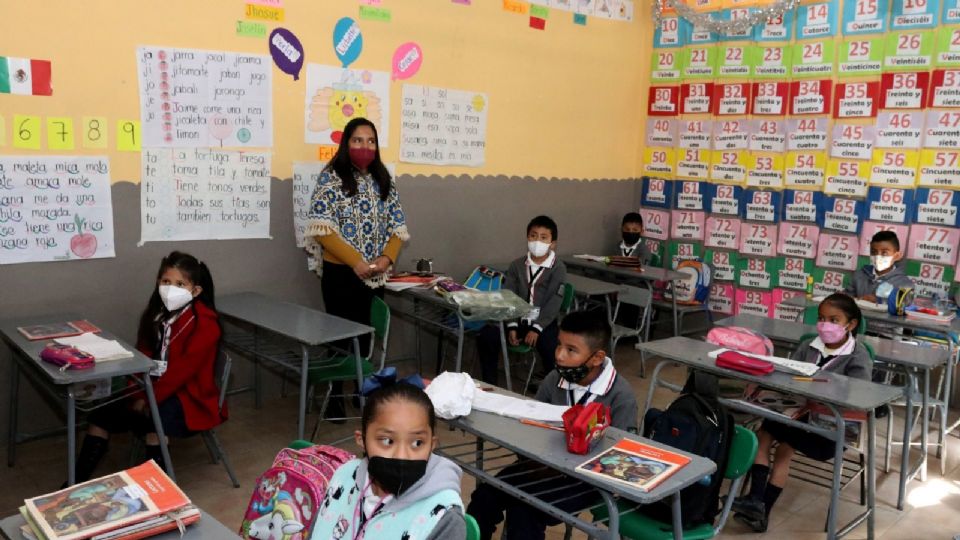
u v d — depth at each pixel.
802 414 2.92
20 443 3.46
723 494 3.17
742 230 5.69
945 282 4.72
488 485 2.38
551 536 2.83
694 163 5.93
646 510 2.19
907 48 4.77
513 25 5.15
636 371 5.12
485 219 5.22
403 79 4.59
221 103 3.86
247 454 3.49
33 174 3.34
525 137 5.39
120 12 3.48
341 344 3.96
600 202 6.08
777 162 5.45
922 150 4.76
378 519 1.51
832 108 5.14
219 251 3.97
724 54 5.65
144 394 2.92
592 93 5.80
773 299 5.59
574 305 4.89
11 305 3.36
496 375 4.37
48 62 3.31
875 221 5.00
